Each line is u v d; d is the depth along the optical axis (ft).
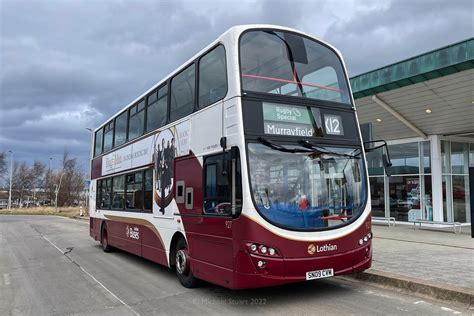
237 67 22.22
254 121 21.63
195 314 21.15
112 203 44.91
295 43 24.67
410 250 37.06
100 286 29.07
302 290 25.32
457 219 62.28
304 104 23.40
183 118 28.14
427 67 43.65
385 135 65.00
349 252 21.97
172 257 29.17
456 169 63.16
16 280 32.30
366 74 50.62
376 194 69.36
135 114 39.01
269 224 20.33
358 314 20.15
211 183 23.85
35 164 272.31
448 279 24.71
